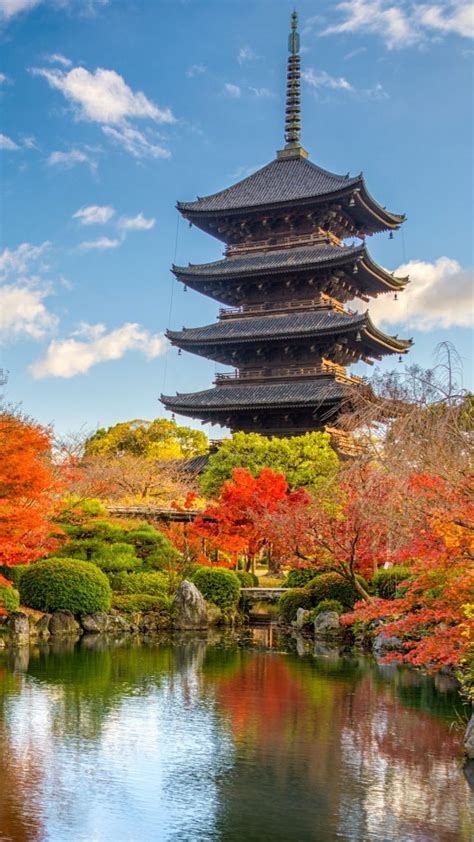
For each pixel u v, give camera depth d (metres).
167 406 70.12
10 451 31.62
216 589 43.72
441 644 19.30
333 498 35.62
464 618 19.39
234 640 37.06
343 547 34.88
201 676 26.81
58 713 21.23
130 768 16.83
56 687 24.52
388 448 20.05
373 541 29.42
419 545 18.81
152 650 32.97
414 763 17.36
